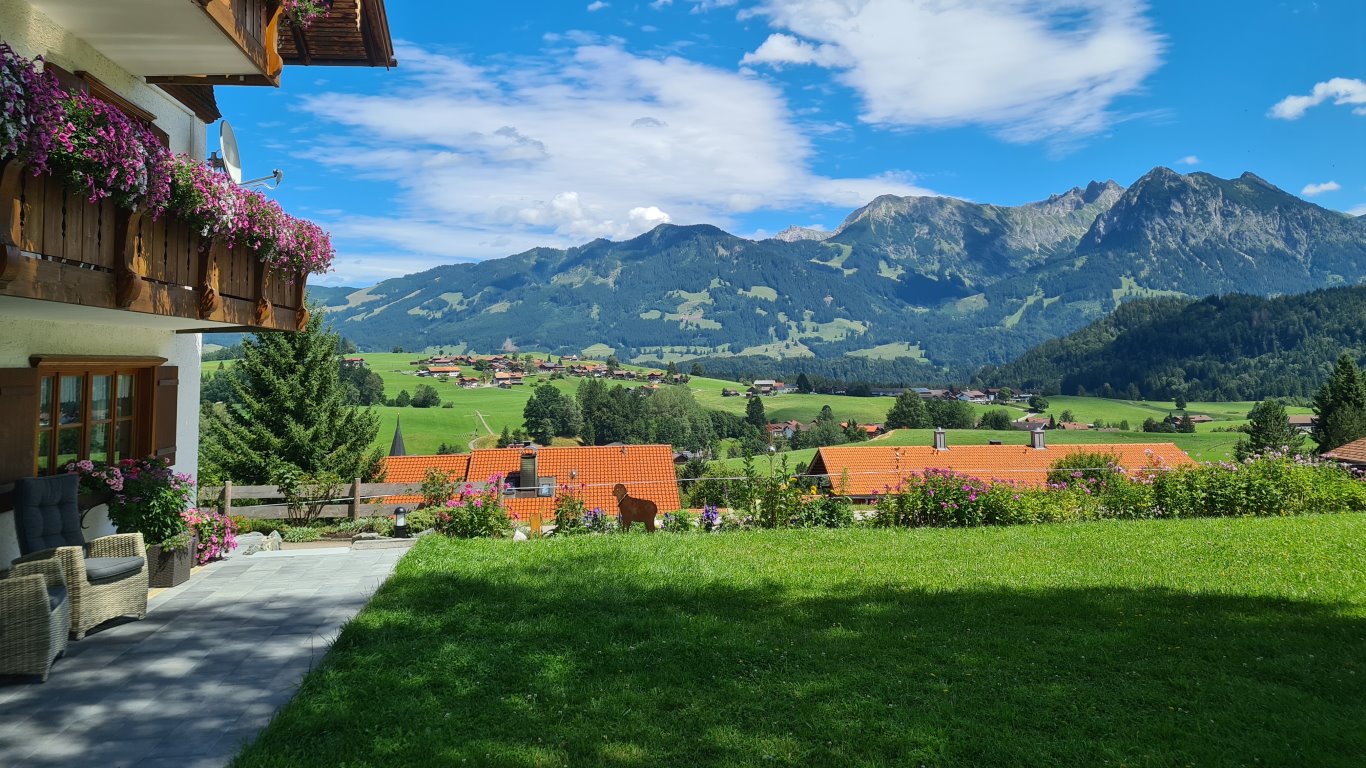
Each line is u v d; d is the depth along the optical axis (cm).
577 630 789
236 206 904
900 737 556
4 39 800
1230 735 555
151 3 847
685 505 1881
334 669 671
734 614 865
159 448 1124
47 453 916
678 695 631
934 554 1198
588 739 552
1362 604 875
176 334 1199
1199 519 1514
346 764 512
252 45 1009
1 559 830
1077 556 1173
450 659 700
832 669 689
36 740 542
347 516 1420
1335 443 6919
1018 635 784
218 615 838
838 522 1531
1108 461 2486
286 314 1130
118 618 823
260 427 3047
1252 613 850
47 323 899
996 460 4397
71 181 664
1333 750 532
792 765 519
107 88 981
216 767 507
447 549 1175
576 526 1475
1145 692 630
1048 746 541
